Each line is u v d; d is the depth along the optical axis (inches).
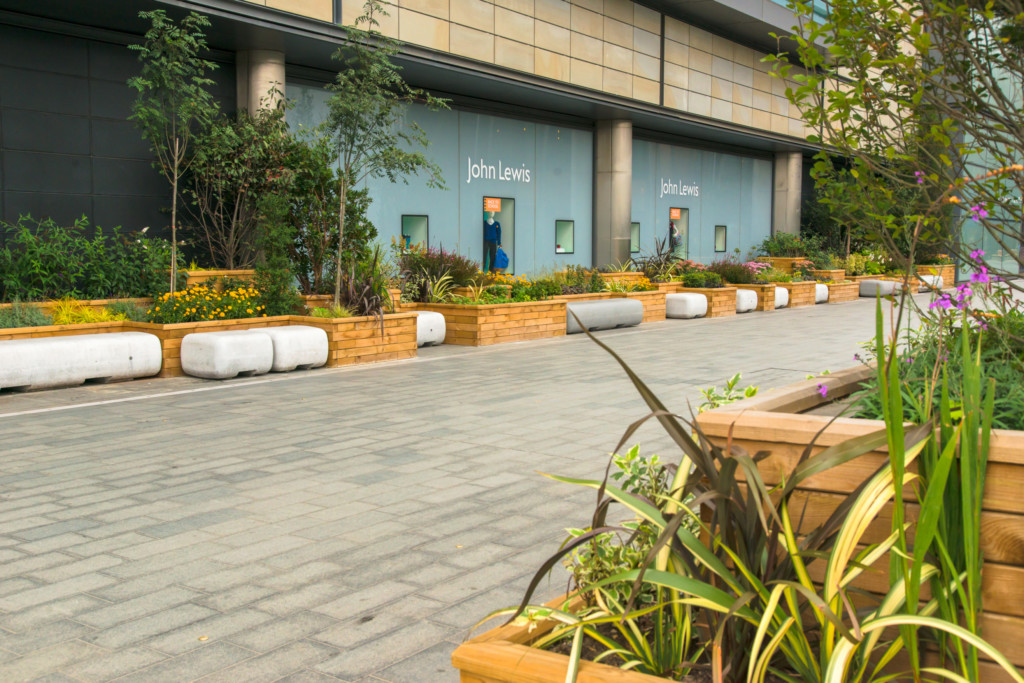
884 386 93.1
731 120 1138.0
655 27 989.2
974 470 96.4
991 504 102.3
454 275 733.9
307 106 717.3
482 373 508.4
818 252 1362.0
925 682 96.9
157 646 156.6
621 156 1027.3
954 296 146.3
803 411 153.8
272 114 609.6
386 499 248.7
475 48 762.2
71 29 562.3
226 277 578.2
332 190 604.7
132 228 603.5
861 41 164.4
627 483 140.4
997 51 170.6
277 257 569.3
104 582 187.2
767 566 99.7
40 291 501.0
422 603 175.5
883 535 111.3
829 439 114.3
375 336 555.8
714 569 97.4
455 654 101.0
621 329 810.2
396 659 151.1
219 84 645.3
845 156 180.2
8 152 542.0
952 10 152.6
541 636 112.9
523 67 814.5
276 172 587.5
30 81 550.0
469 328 661.3
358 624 165.6
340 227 576.7
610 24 922.7
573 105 924.6
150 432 339.3
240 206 613.6
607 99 919.0
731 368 533.6
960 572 101.8
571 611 118.6
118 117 593.3
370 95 571.8
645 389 100.0
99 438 328.2
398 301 633.0
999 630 102.9
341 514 234.5
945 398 99.7
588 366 541.6
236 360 474.3
